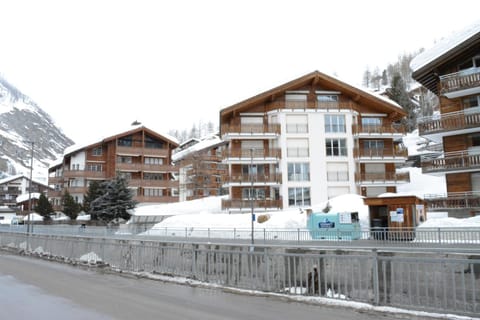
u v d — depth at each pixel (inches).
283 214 1519.4
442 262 333.7
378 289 361.1
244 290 442.9
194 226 1595.7
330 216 1192.2
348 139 1919.3
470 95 1455.5
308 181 1871.3
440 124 1461.6
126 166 2721.5
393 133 1935.3
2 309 367.9
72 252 782.5
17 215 3304.6
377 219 1174.3
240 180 1835.6
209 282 496.1
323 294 401.7
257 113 1943.9
